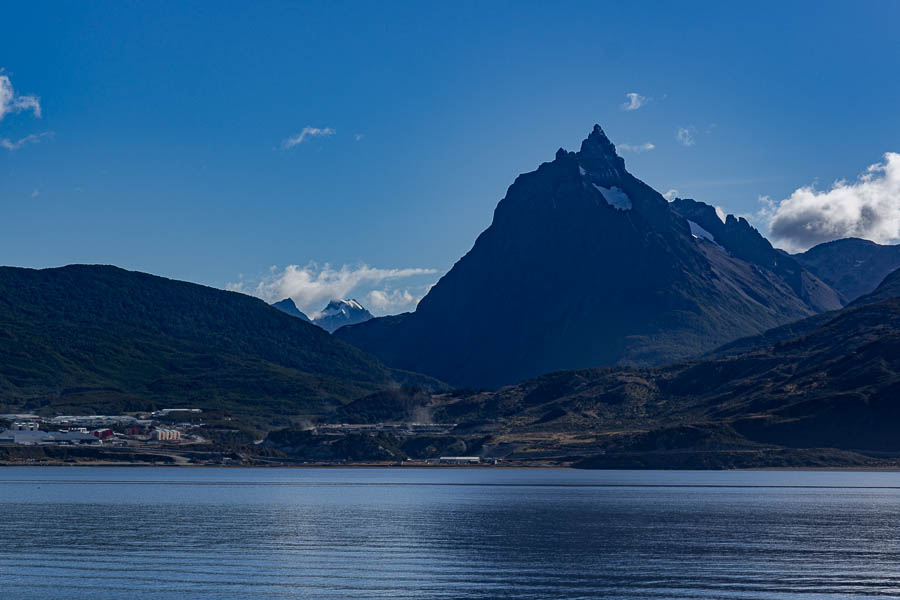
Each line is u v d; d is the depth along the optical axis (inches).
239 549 5487.2
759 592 4271.7
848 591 4284.0
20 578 4539.9
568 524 6919.3
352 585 4397.1
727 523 6993.1
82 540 5841.5
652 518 7352.4
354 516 7480.3
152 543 5713.6
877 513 7765.8
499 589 4323.3
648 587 4379.9
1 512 7672.2
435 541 5890.8
